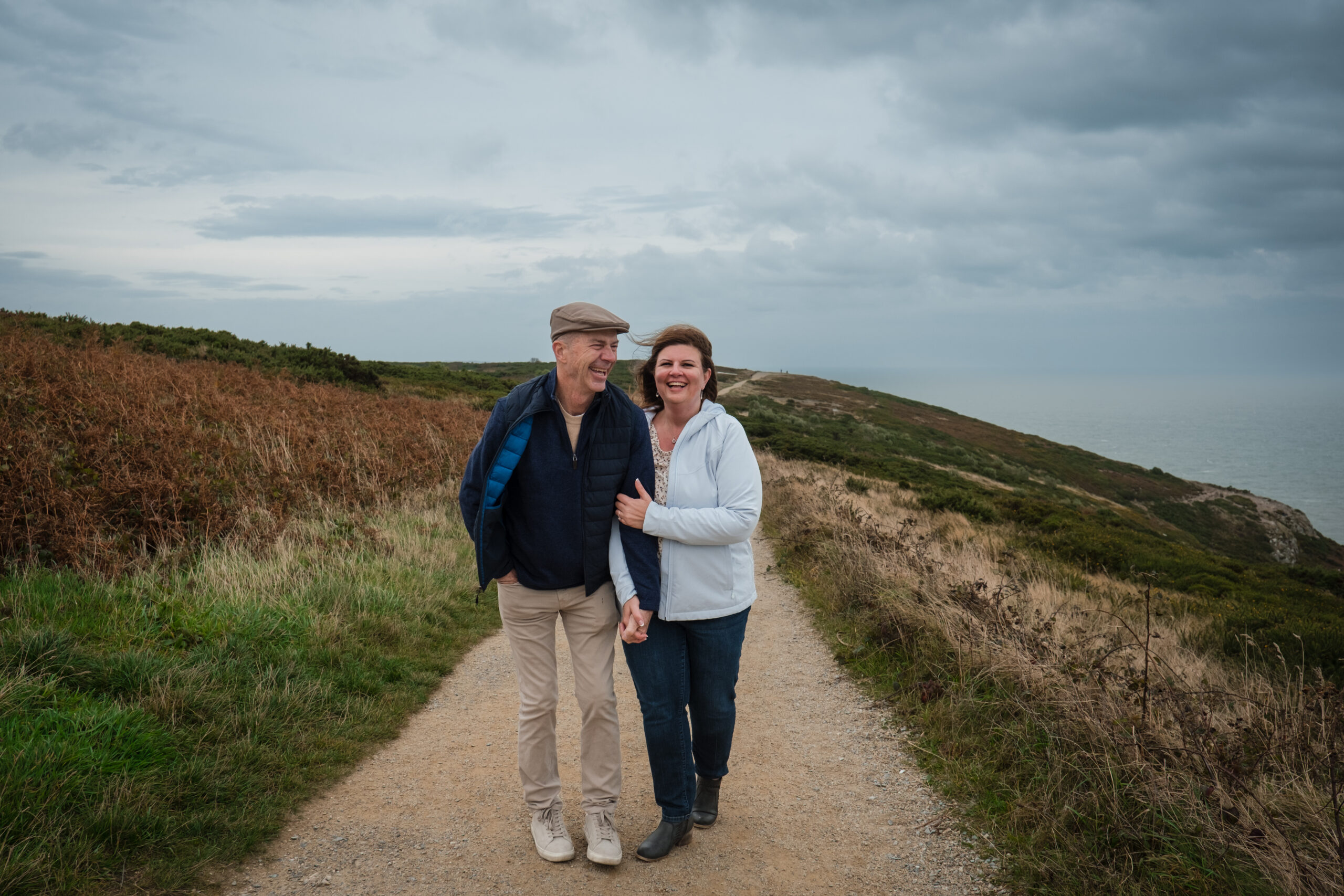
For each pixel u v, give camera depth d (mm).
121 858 2264
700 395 2586
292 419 9695
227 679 3539
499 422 2340
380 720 3705
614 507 2449
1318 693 3084
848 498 12797
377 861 2527
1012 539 13266
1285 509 54375
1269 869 2215
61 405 7055
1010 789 2885
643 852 2566
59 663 3217
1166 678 3707
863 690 4309
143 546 5105
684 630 2551
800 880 2471
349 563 5934
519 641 2545
